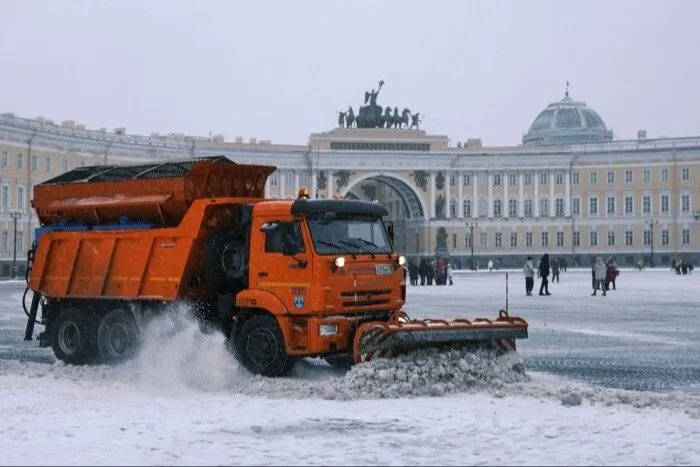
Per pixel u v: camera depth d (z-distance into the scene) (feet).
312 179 363.35
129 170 59.98
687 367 57.93
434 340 46.98
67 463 30.25
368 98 379.96
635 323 92.02
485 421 38.01
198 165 55.72
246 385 48.73
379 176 370.32
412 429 36.35
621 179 372.38
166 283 55.01
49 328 62.03
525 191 378.32
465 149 375.45
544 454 31.71
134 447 32.94
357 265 51.19
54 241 61.46
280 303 50.21
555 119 442.50
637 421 37.86
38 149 279.49
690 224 362.33
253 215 52.19
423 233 374.22
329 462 30.40
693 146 360.89
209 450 32.35
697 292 159.43
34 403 43.75
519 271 332.19
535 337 77.25
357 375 45.85
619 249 372.58
